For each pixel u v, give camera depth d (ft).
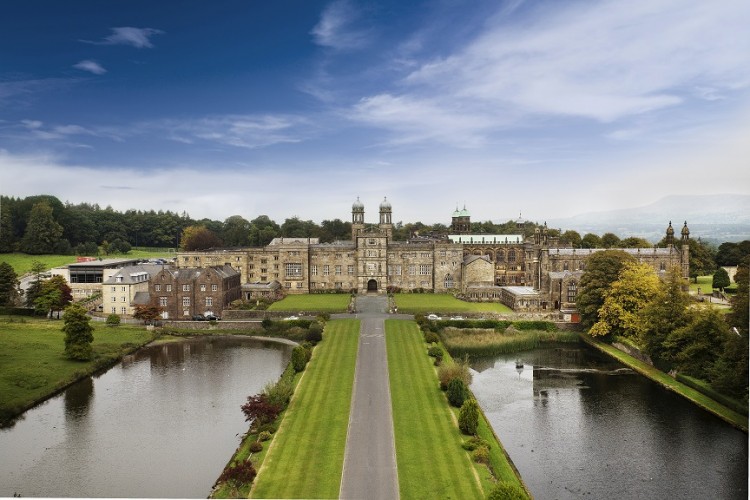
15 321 498.69
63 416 295.28
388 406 282.56
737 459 248.32
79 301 599.16
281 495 193.77
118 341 444.14
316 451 228.84
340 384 318.65
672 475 233.96
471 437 243.40
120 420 289.12
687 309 384.06
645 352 397.60
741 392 291.17
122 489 215.72
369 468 213.87
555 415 301.43
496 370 391.86
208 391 333.62
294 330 486.38
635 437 272.10
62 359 381.60
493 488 183.01
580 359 424.46
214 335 491.31
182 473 229.25
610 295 463.83
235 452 237.45
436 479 205.57
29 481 223.10
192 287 547.90
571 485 225.35
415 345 414.82
